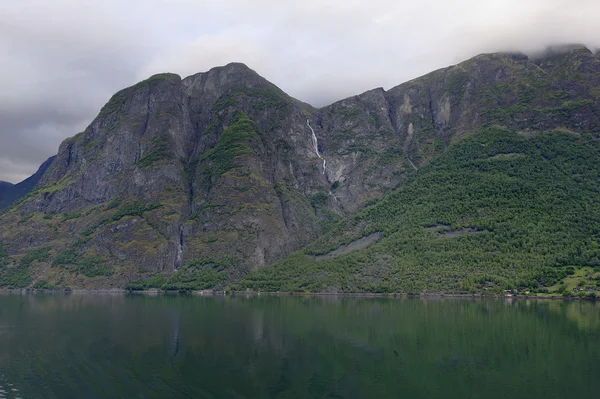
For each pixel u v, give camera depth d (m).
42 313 192.62
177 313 191.12
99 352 116.12
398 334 139.00
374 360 108.81
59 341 129.88
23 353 115.44
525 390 88.00
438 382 92.62
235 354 114.19
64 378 94.56
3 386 89.56
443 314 179.88
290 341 129.38
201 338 133.75
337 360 108.69
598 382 92.69
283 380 93.19
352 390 87.81
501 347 121.56
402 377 95.69
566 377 95.81
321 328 149.88
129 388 88.12
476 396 85.31
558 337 133.38
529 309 193.00
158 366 103.12
